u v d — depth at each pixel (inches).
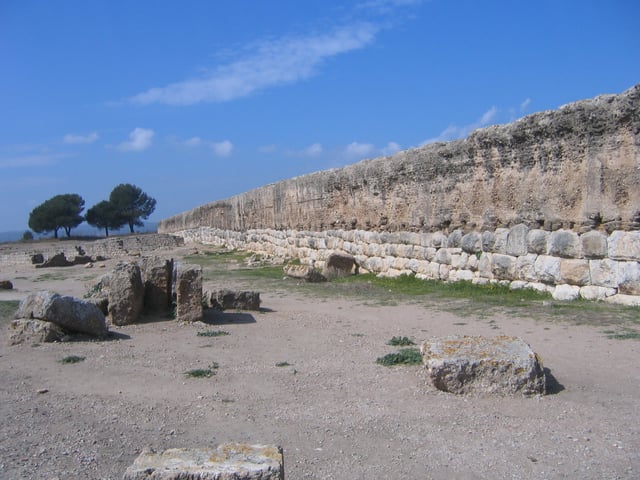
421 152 696.4
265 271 954.7
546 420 247.6
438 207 671.8
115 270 492.4
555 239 514.3
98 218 3590.1
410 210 728.3
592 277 484.4
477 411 260.8
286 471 213.9
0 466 221.1
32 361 373.1
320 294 662.5
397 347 384.5
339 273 836.6
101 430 255.9
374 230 814.5
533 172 541.3
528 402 268.2
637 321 405.7
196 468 177.2
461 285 613.9
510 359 281.0
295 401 286.4
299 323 485.4
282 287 740.0
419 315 498.6
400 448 230.4
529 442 228.7
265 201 1304.1
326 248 963.3
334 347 393.1
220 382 321.1
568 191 504.4
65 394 306.0
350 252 873.5
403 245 743.7
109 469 218.4
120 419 268.5
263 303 609.6
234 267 1087.0
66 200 3474.4
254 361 363.9
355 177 853.8
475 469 211.2
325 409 274.2
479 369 281.0
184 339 430.9
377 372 326.0
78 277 1068.5
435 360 285.6
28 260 1625.2
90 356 383.6
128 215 3656.5
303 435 245.9
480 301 535.5
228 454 187.6
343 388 302.4
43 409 283.1
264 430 252.2
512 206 566.3
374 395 289.4
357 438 241.1
